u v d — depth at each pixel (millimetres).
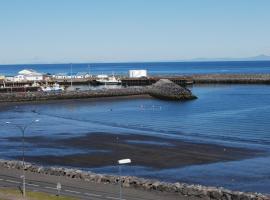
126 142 91625
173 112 142375
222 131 106250
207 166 71500
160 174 66812
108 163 73875
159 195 51812
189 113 139500
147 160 75688
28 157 78875
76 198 49812
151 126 115500
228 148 85375
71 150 84438
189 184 57094
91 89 193250
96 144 89938
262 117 127250
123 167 71062
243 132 104688
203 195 51469
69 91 183000
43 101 171500
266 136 99125
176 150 83438
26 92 179125
